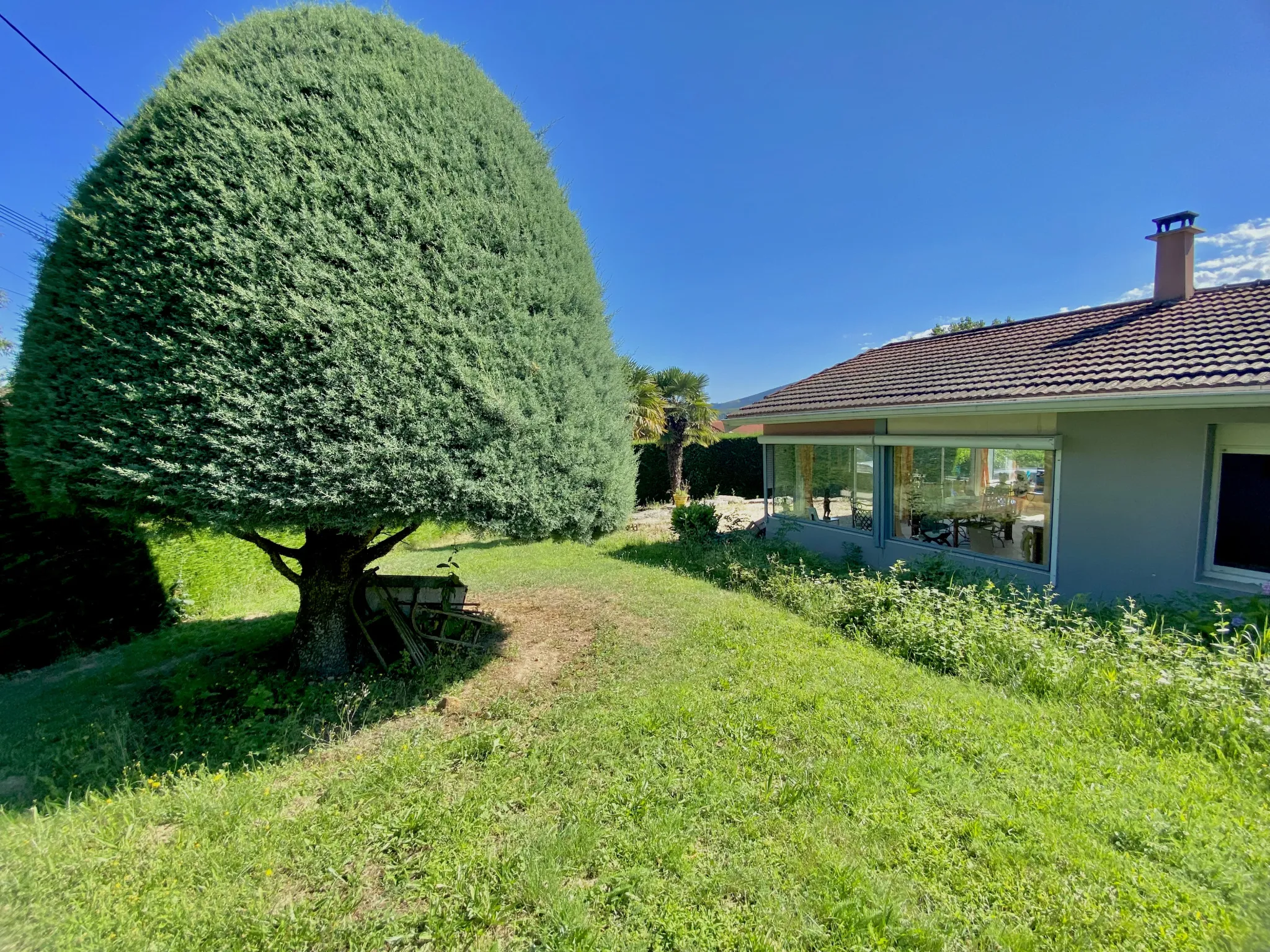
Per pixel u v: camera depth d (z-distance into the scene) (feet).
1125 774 9.01
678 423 62.49
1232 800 8.27
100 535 18.63
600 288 17.28
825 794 8.71
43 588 17.35
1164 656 12.50
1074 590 19.26
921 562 22.82
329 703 13.06
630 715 11.87
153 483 10.01
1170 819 7.84
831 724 11.09
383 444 10.91
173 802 9.02
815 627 18.03
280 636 18.67
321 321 10.60
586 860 7.53
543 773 9.74
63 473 10.18
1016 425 21.03
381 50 12.90
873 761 9.58
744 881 7.01
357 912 6.79
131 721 12.25
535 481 13.26
